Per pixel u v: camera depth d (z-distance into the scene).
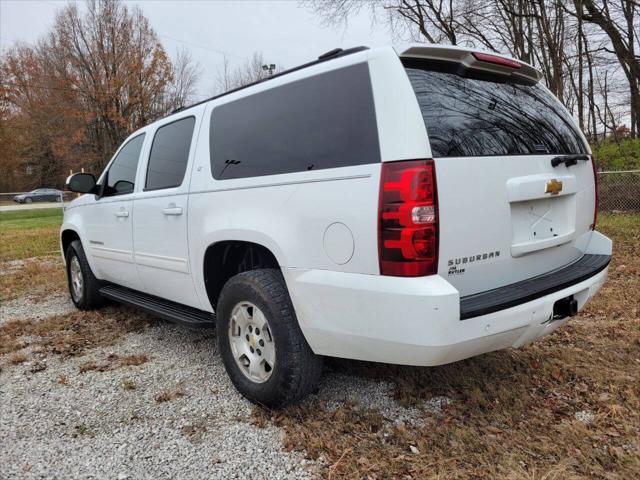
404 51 2.18
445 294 1.94
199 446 2.40
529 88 2.88
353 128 2.22
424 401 2.75
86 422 2.66
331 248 2.24
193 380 3.16
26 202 38.66
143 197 3.64
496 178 2.27
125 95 34.22
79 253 4.77
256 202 2.63
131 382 3.15
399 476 2.11
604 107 17.58
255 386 2.72
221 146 2.99
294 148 2.49
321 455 2.29
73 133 35.12
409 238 1.97
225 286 2.84
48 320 4.61
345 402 2.76
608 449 2.26
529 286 2.39
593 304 4.30
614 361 3.18
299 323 2.45
